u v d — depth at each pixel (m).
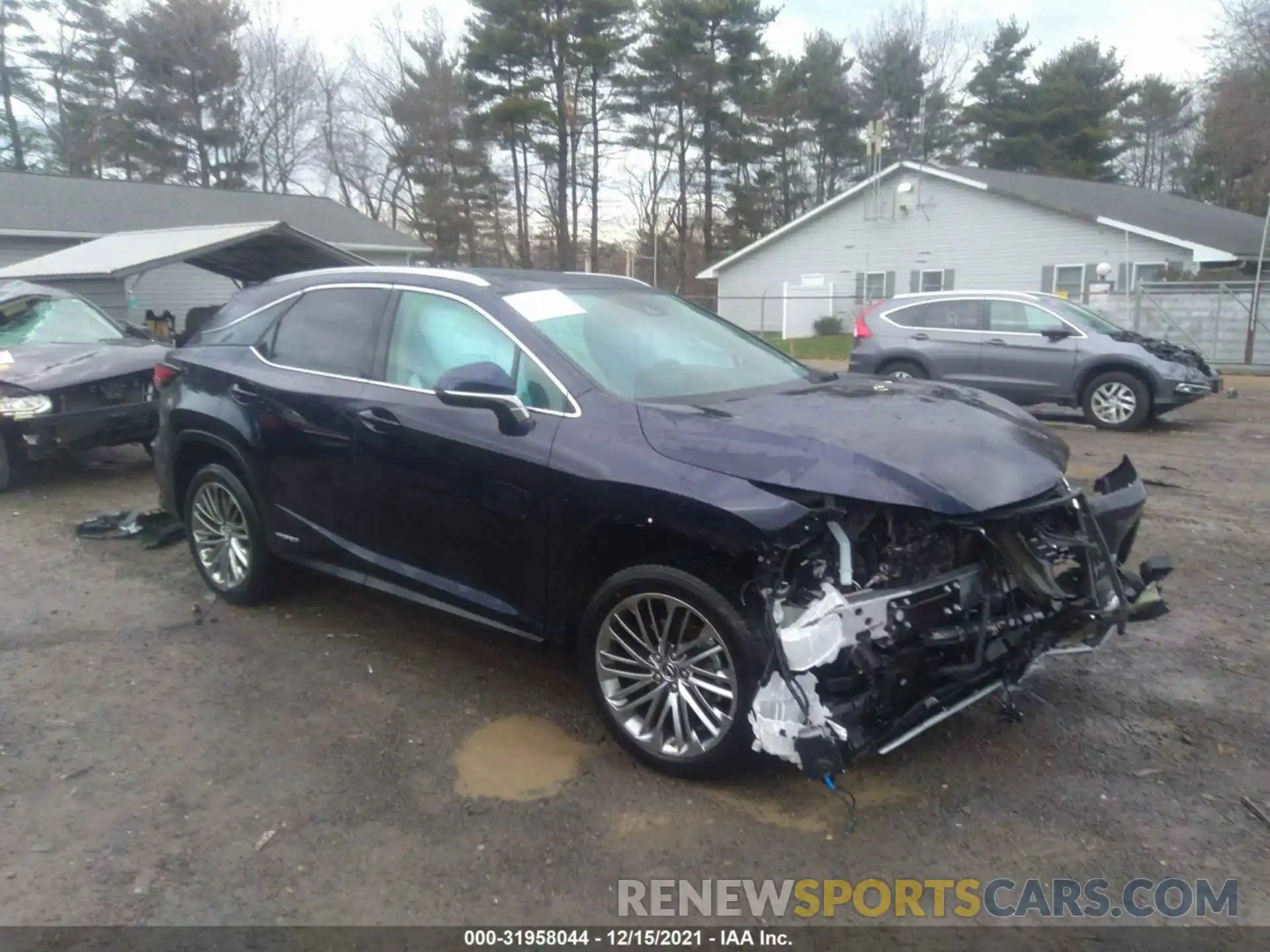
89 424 8.25
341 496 4.75
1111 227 29.31
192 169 46.25
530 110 40.84
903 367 13.25
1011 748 3.92
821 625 3.22
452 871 3.23
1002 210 31.50
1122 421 11.88
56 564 6.48
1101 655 4.77
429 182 46.75
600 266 51.97
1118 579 3.82
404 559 4.54
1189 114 55.47
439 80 45.97
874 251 34.72
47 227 24.20
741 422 3.69
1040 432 4.11
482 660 4.86
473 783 3.74
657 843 3.36
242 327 5.51
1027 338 12.42
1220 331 21.58
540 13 42.19
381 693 4.52
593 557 3.85
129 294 16.78
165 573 6.25
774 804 3.57
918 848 3.31
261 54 47.69
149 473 9.40
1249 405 14.20
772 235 36.75
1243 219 35.97
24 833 3.45
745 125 47.44
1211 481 8.66
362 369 4.73
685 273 50.44
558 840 3.38
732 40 46.38
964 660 3.55
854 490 3.31
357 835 3.42
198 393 5.48
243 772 3.84
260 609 5.57
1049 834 3.37
